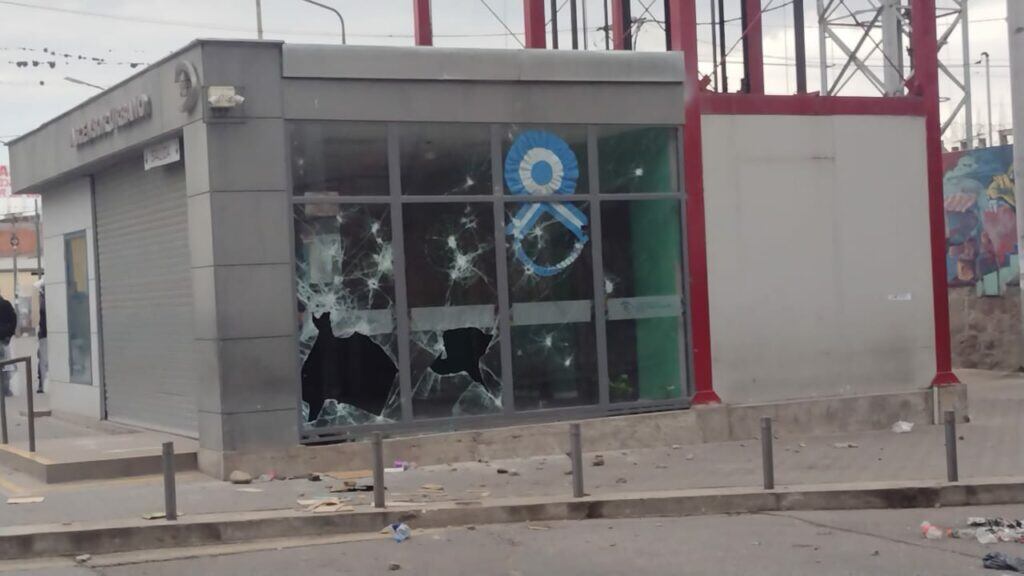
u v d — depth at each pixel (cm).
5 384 2414
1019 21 1608
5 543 960
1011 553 934
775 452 1404
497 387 1395
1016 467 1260
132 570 912
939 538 991
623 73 1449
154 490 1185
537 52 1405
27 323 4738
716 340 1505
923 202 1634
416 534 1038
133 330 1552
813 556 927
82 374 1728
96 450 1340
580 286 1441
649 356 1477
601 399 1444
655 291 1480
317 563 925
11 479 1282
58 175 1670
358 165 1327
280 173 1280
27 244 7156
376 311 1334
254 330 1265
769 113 1545
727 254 1516
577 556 939
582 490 1120
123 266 1573
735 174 1523
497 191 1394
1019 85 1608
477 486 1205
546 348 1421
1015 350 2394
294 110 1288
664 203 1486
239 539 1016
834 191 1580
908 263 1620
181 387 1423
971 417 1711
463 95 1372
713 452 1411
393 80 1335
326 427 1302
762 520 1087
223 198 1255
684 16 1491
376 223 1336
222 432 1253
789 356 1544
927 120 1641
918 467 1271
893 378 1605
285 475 1273
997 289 2422
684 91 1489
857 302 1588
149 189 1484
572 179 1435
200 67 1252
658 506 1114
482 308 1388
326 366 1309
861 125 1600
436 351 1363
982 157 2441
